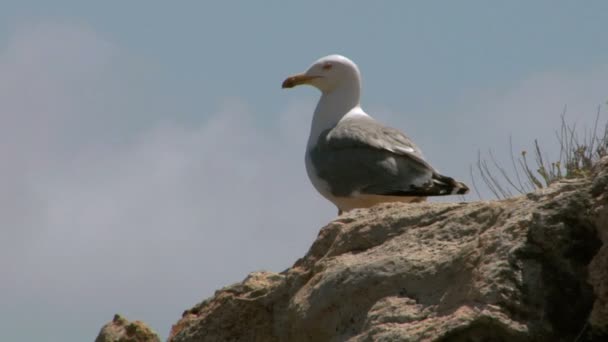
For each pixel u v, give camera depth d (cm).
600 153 1838
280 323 1350
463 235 1178
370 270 1174
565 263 1054
